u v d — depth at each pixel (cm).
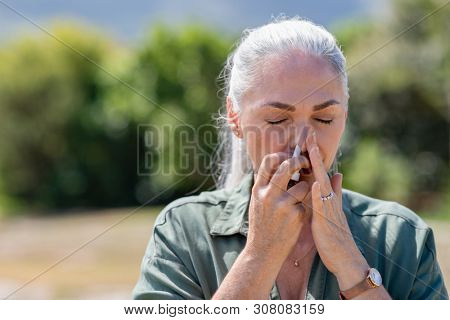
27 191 2333
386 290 220
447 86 1112
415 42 1116
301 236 228
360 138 1038
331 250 209
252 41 223
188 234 229
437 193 1088
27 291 770
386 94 1059
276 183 207
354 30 1243
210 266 226
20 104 2392
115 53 2452
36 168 2344
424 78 1098
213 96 1312
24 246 1223
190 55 1809
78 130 2300
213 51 1814
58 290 759
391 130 1098
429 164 1136
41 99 2408
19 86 2398
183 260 226
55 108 2378
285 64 214
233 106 234
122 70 2030
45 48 2502
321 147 218
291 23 224
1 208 2238
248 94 220
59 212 2080
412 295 226
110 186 2148
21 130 2358
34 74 2428
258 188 210
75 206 2239
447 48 1117
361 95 1034
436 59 1111
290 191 209
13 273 945
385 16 1163
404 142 1109
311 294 222
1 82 2420
